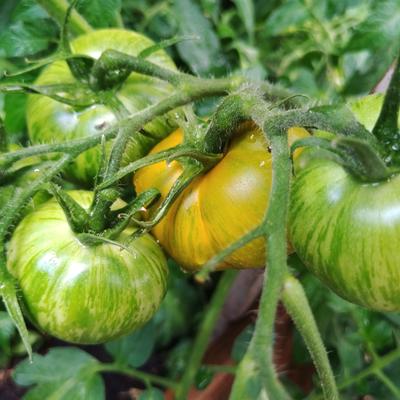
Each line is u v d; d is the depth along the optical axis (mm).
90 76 290
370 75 361
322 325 381
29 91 282
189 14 387
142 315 263
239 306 451
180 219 260
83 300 250
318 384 386
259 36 391
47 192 283
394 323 375
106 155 287
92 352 453
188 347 454
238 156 251
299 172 237
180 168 263
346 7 380
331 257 225
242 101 240
